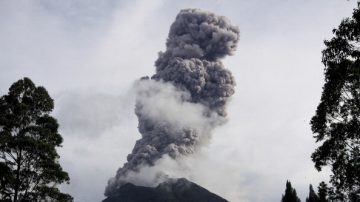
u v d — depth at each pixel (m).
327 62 22.50
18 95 29.05
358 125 21.84
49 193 26.64
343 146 22.62
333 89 22.81
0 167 25.75
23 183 26.55
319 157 23.50
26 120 28.27
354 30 21.05
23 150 26.64
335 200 22.92
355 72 21.94
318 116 23.64
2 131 27.38
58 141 28.92
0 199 25.91
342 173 22.58
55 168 27.09
